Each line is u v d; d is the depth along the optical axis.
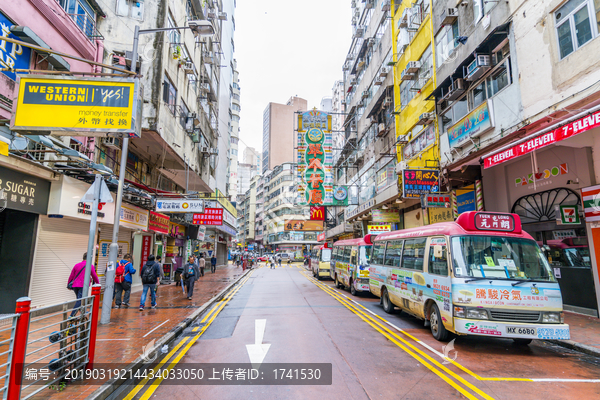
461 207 13.17
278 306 10.98
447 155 12.59
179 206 12.18
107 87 5.76
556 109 7.93
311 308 10.53
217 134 23.77
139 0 12.06
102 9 11.59
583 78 7.29
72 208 8.94
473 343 6.54
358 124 27.53
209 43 20.22
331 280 21.70
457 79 11.84
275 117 98.75
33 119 5.57
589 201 8.45
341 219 33.97
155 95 11.63
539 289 5.89
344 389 4.29
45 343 6.19
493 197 12.11
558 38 8.03
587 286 8.77
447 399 3.98
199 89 17.98
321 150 22.88
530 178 10.72
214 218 20.16
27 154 7.54
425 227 8.13
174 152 13.88
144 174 15.02
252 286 17.75
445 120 13.14
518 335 5.59
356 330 7.50
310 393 4.17
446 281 6.30
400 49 18.28
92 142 10.35
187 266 12.23
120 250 12.65
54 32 8.50
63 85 5.69
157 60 11.85
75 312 4.46
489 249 6.37
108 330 7.18
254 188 95.44
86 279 5.83
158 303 11.10
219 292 14.17
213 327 8.00
